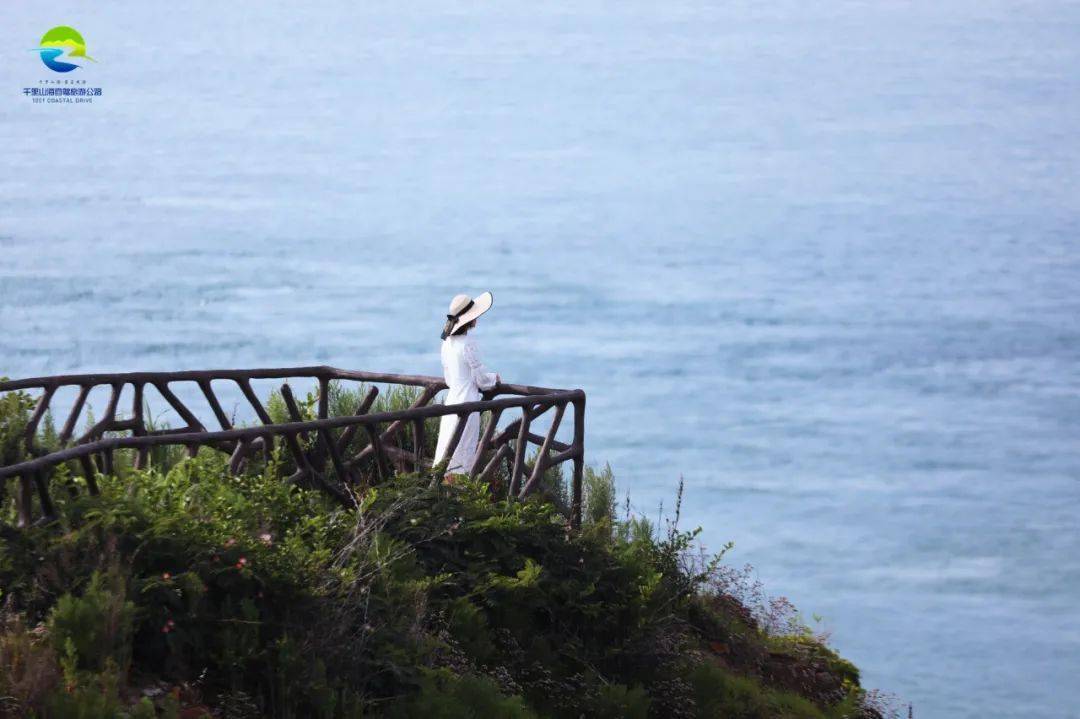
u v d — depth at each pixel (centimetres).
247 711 2366
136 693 2284
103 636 2266
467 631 3014
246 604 2488
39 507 2881
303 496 3228
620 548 3675
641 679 3347
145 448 3244
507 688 2944
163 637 2409
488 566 3266
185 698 2338
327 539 3047
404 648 2741
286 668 2441
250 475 3525
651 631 3441
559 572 3409
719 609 4209
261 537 2730
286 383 4253
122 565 2461
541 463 3844
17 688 2069
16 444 3394
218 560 2547
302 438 4038
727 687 3569
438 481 3422
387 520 3222
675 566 3947
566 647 3269
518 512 3444
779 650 4247
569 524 3766
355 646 2620
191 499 2820
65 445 3547
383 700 2600
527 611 3247
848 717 3969
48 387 3609
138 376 3812
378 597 2797
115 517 2559
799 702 3819
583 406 3950
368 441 4284
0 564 2406
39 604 2378
